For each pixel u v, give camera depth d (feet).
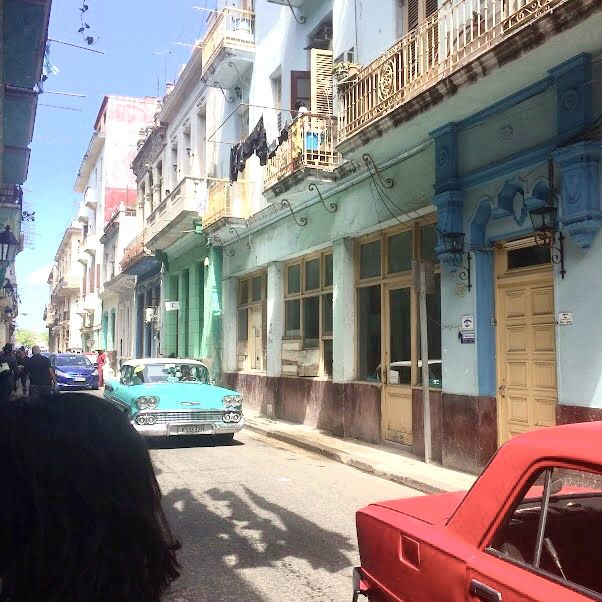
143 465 4.27
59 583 3.74
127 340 111.55
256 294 57.21
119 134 134.31
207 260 65.16
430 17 27.94
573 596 6.37
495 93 25.81
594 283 22.20
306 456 34.37
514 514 7.88
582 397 22.47
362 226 37.11
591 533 7.91
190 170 73.72
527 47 22.13
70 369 87.56
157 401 34.60
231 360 60.29
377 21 35.45
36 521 3.78
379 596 9.63
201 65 64.85
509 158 25.86
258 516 21.79
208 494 24.93
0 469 3.88
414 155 32.42
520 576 6.99
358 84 33.12
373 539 9.99
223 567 16.61
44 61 30.81
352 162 36.78
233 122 59.67
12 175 43.29
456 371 28.91
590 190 22.25
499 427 27.25
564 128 23.24
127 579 3.95
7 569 3.80
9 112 33.50
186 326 75.36
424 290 29.63
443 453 29.43
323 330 44.24
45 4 25.39
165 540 4.32
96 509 3.90
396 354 35.55
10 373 43.70
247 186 54.29
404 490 26.03
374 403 36.63
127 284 109.70
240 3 59.88
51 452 3.90
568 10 20.17
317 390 43.29
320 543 18.81
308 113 38.50
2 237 50.67
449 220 28.86
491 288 28.12
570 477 7.13
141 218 98.84
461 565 7.75
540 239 24.29
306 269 47.21
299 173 38.68
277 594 14.78
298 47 46.14
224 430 35.73
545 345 25.39
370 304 38.42
